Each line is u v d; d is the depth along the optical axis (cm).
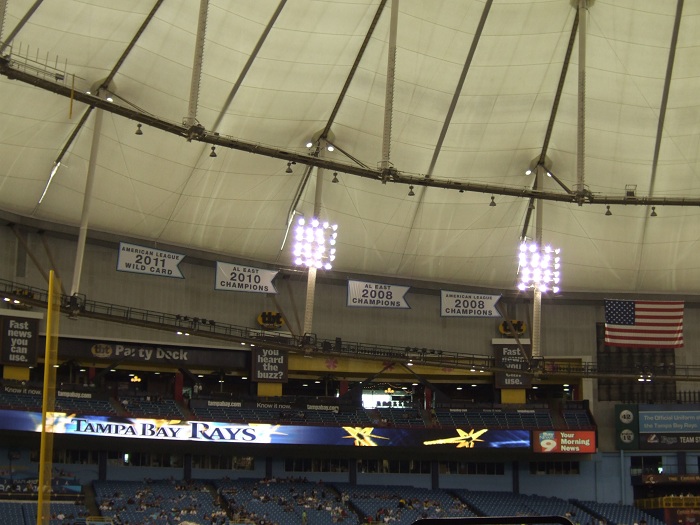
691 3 4622
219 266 4741
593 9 4612
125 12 4244
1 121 4584
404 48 4738
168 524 4928
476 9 4584
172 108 4756
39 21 4162
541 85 4994
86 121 4800
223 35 4494
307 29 4541
